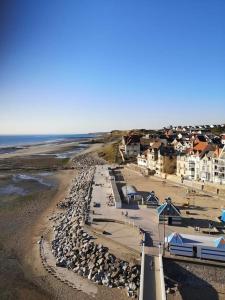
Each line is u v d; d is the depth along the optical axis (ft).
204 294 125.49
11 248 179.22
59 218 230.48
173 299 120.06
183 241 139.74
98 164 529.86
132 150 538.06
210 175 307.37
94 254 153.07
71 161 589.32
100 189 290.35
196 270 130.93
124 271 138.92
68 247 169.99
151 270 123.65
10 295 132.57
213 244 136.77
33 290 135.85
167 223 183.11
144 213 205.98
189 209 219.61
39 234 199.93
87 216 199.72
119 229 175.63
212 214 206.08
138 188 299.17
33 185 369.50
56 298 129.80
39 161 600.80
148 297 104.73
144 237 158.40
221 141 429.79
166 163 374.22
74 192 311.47
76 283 139.85
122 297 127.95
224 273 128.67
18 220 230.68
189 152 346.95
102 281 138.51
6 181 397.60
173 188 297.94
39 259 163.84
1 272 151.53
